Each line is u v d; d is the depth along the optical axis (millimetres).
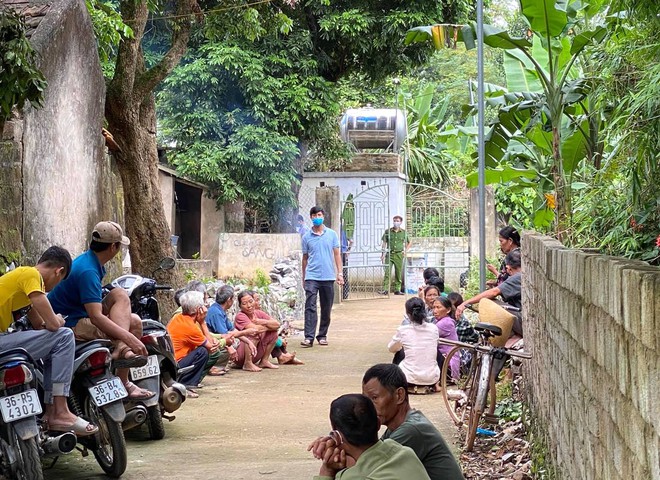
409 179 27094
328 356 13328
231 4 14398
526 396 7934
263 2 14953
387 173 24562
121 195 14531
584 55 10281
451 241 23234
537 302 7047
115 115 13148
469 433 7449
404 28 21125
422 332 10164
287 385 10945
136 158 13414
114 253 7020
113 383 6523
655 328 2740
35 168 9414
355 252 22391
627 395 3252
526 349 8281
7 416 5660
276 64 21141
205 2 19734
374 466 3832
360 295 23453
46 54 9516
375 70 22797
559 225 9625
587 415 4258
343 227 23359
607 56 6988
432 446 4594
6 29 6820
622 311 3293
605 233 6945
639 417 3031
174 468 6922
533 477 6469
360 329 16547
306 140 22891
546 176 12359
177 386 7996
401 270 23172
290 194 21422
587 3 10164
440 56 36719
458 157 28578
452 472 4590
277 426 8625
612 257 4074
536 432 6863
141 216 13688
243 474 6656
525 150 13258
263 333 12242
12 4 10117
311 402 9867
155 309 8148
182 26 13664
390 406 4652
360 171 24812
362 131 24922
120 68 12961
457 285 22844
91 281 6859
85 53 10672
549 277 6020
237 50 20125
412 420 4641
